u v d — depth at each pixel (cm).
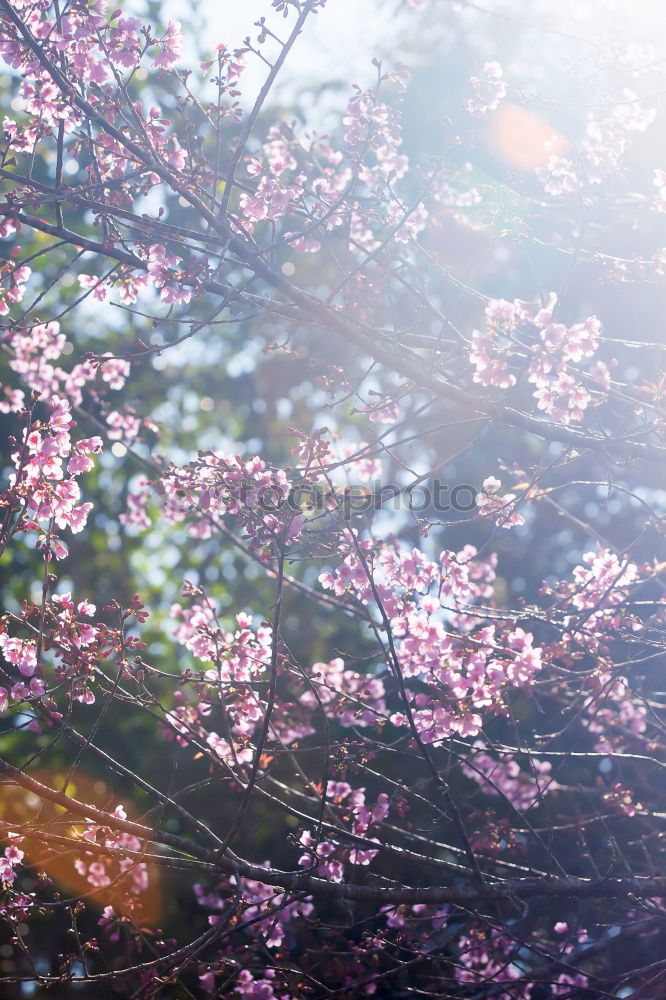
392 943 488
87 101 485
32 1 470
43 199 450
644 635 594
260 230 1077
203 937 427
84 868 493
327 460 557
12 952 879
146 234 466
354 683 559
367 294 587
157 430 632
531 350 446
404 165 545
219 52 496
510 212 543
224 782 876
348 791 509
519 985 513
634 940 646
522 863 621
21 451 443
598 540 553
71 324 1100
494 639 502
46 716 418
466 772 603
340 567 479
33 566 1122
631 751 609
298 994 476
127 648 447
